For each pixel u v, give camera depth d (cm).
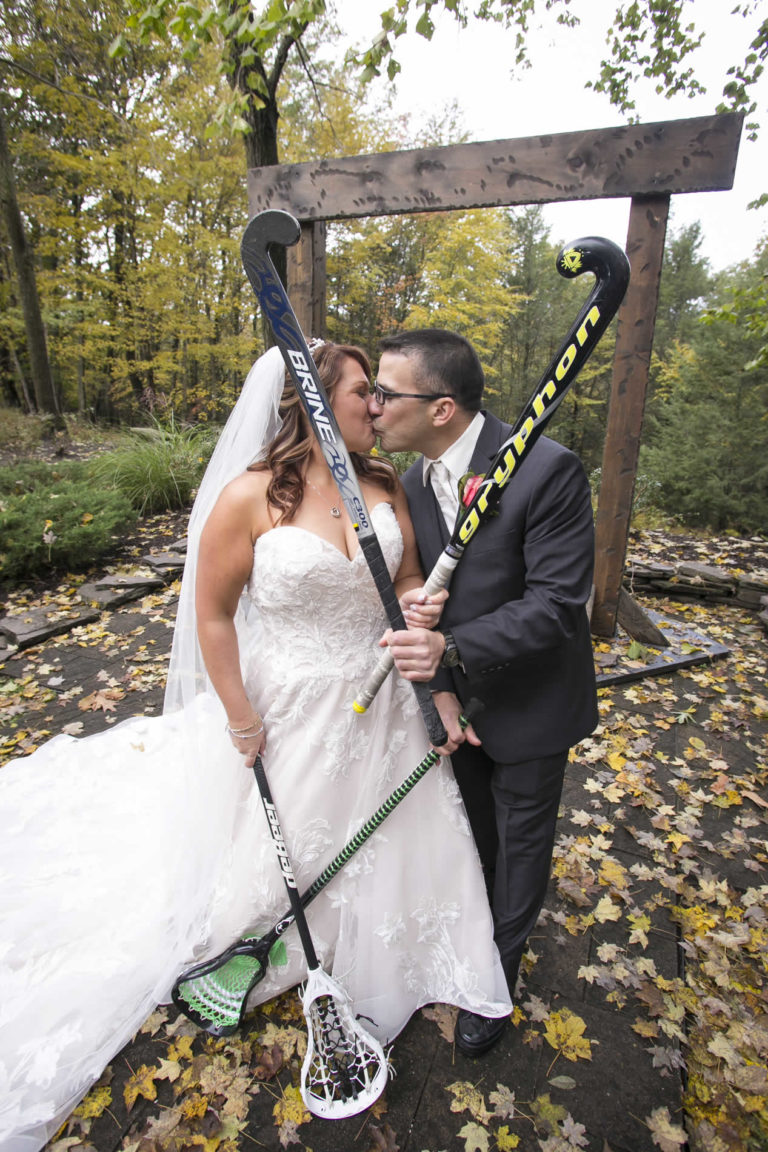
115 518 500
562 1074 150
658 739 289
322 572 139
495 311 1214
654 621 407
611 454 338
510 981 159
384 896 152
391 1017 154
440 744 137
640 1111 143
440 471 146
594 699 153
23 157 1114
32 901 166
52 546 452
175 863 160
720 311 500
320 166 323
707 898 203
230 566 142
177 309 1215
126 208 1159
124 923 161
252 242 116
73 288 1276
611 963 180
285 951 157
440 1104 144
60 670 350
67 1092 139
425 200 311
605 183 287
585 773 264
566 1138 137
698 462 783
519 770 145
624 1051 156
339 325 1365
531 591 131
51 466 648
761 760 276
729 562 512
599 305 112
